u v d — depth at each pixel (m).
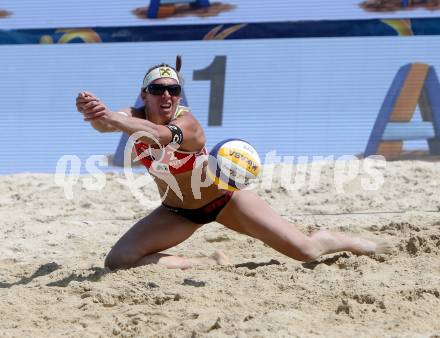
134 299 16.86
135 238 19.92
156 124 18.39
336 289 16.94
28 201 30.92
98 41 39.44
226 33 38.88
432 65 37.59
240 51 38.72
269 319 14.93
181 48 39.06
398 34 37.84
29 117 39.09
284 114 38.06
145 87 18.66
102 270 19.14
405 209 27.28
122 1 39.78
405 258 19.83
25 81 39.38
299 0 39.00
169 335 14.43
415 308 15.80
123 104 39.16
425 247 20.33
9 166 38.78
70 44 39.56
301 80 38.22
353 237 20.31
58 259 22.67
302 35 38.41
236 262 21.28
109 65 39.34
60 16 39.97
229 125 38.31
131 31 39.34
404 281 17.53
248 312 15.80
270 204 28.88
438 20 37.69
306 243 19.41
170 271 19.06
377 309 15.81
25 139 38.94
